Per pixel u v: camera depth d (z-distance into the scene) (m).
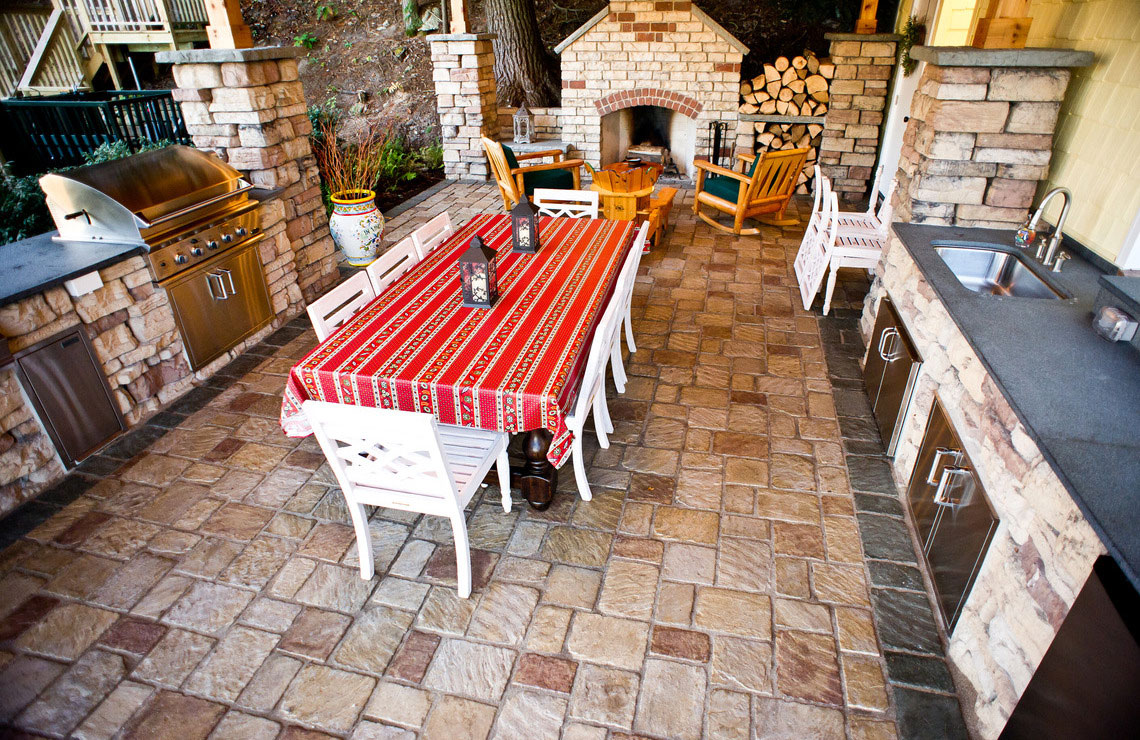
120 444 3.18
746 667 2.11
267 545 2.60
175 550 2.57
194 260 3.54
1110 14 2.83
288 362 3.92
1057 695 1.44
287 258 4.37
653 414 3.39
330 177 6.09
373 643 2.21
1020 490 1.82
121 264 3.13
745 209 5.61
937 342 2.64
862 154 6.68
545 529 2.66
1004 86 3.05
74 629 2.24
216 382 3.70
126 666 2.12
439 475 2.11
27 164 7.34
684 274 5.08
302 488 2.90
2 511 2.72
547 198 4.23
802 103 6.74
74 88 9.69
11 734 1.92
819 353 3.96
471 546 2.59
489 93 7.49
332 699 2.03
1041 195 3.41
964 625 2.06
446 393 2.25
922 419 2.72
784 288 4.84
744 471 2.98
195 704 2.01
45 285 2.75
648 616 2.28
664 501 2.81
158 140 7.21
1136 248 2.58
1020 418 1.74
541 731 1.93
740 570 2.46
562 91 7.25
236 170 4.03
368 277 3.02
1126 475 1.52
